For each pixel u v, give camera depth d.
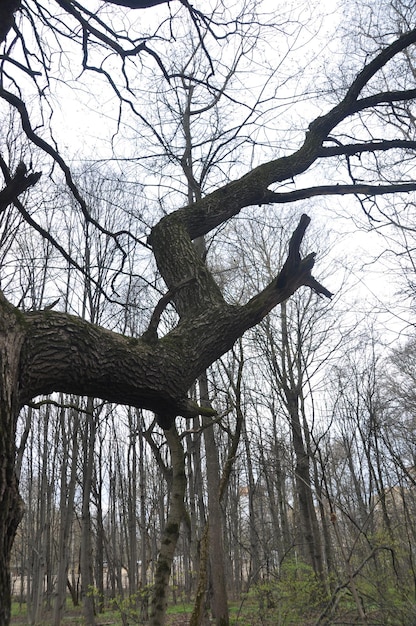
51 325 1.87
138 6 2.80
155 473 19.53
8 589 1.51
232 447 4.03
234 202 3.33
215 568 8.42
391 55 3.77
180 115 5.79
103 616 14.48
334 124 3.87
